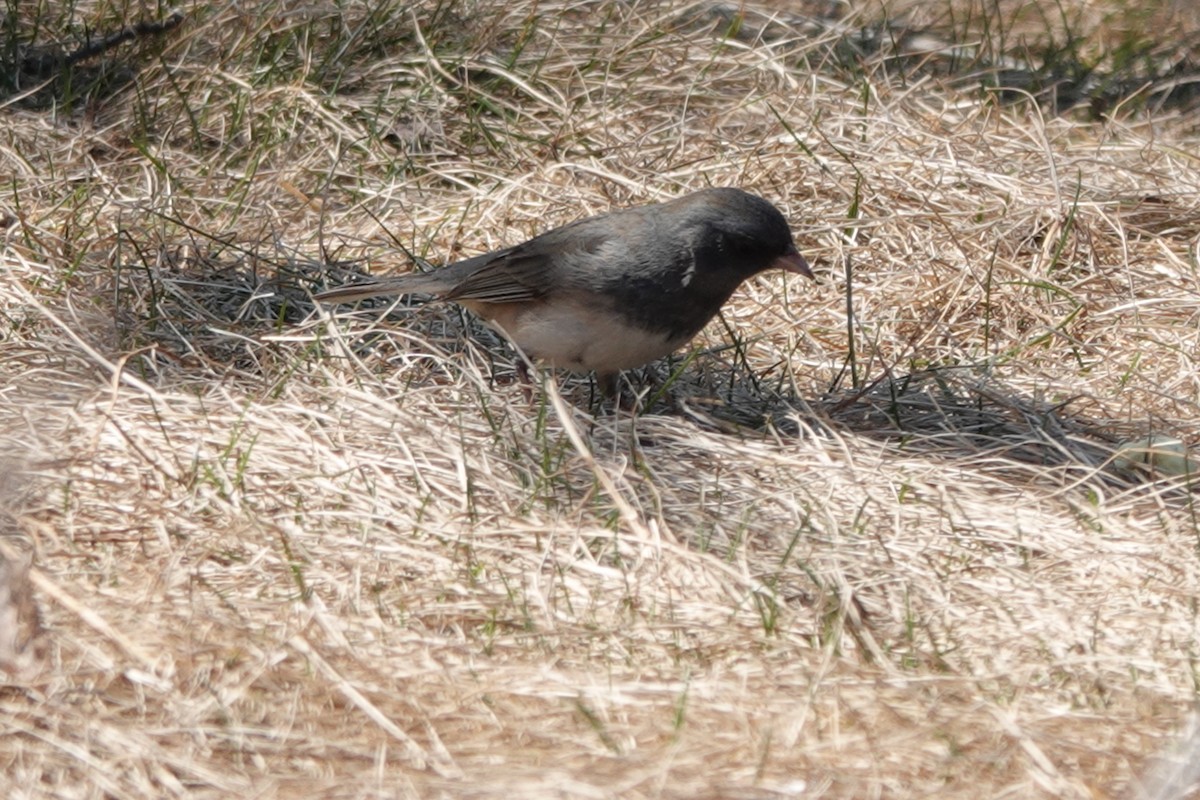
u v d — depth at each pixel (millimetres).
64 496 8539
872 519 8883
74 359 10164
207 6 15484
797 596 8016
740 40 16297
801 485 9234
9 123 13852
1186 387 10789
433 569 8156
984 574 8359
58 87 14703
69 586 7715
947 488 9273
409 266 12156
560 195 13070
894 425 10227
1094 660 7422
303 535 8391
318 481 8898
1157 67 16938
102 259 11711
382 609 7754
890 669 7352
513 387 10531
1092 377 10945
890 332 11578
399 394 10070
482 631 7602
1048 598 8094
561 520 8609
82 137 13672
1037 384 10805
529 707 6934
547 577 8117
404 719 6809
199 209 12852
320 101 14141
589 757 6547
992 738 6809
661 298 9648
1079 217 12758
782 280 12172
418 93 14484
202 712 6750
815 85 14750
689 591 8023
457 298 10195
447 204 13117
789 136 13961
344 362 10250
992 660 7508
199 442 9125
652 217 9664
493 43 15375
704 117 14547
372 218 12758
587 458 8539
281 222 12844
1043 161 13875
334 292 10539
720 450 9602
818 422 9992
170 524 8383
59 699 6801
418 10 15555
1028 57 16906
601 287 9594
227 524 8414
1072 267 12328
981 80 16047
